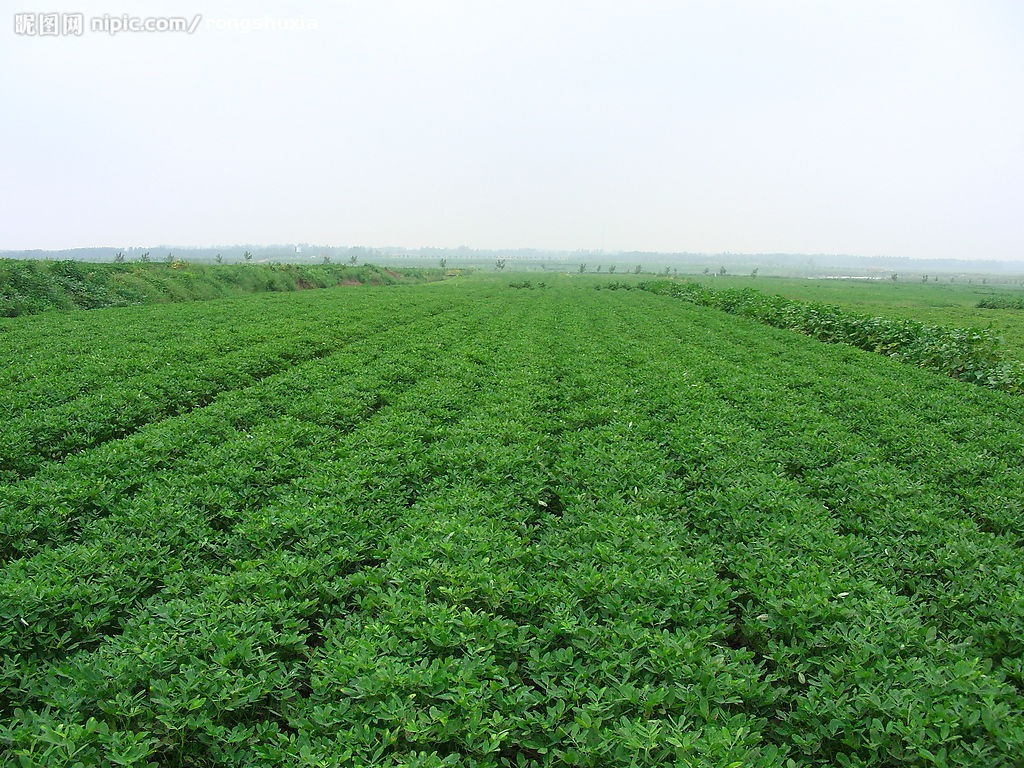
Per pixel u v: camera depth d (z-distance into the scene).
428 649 5.01
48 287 30.94
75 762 3.76
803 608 5.41
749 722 4.32
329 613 5.80
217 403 12.82
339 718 4.25
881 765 4.08
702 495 8.37
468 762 4.02
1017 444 10.95
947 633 5.61
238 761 4.04
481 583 5.76
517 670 5.03
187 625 5.18
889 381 16.19
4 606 5.29
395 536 6.91
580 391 14.68
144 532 7.01
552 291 65.88
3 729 3.98
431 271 118.19
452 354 19.66
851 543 6.90
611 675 4.64
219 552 6.80
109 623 5.61
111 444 9.81
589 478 8.94
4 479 9.16
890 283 143.38
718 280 127.25
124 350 18.39
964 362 19.77
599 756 4.01
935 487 9.20
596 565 6.43
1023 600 5.55
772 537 7.07
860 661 4.76
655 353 19.98
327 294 47.34
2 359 16.81
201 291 42.62
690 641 5.00
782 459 10.07
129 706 4.27
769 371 17.56
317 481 8.42
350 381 14.98
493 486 8.60
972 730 4.16
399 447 10.23
